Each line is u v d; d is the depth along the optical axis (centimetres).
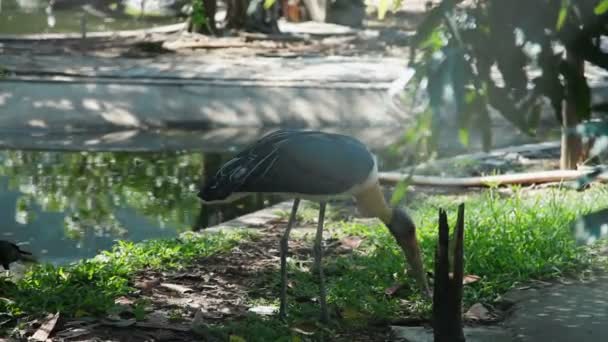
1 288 781
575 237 366
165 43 2783
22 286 793
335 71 2355
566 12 357
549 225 968
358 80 2231
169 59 2512
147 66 2370
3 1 3809
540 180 1266
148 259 892
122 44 2748
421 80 377
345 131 2008
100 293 777
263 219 1110
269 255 935
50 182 1473
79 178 1509
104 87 2086
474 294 801
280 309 744
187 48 2728
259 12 2991
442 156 1620
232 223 1091
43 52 2567
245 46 2767
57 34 3017
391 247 937
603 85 1997
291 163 693
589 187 1213
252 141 1895
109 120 2014
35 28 3203
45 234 1153
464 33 376
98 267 855
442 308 650
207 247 943
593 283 834
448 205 1120
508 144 1784
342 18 3394
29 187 1430
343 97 2114
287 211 1148
